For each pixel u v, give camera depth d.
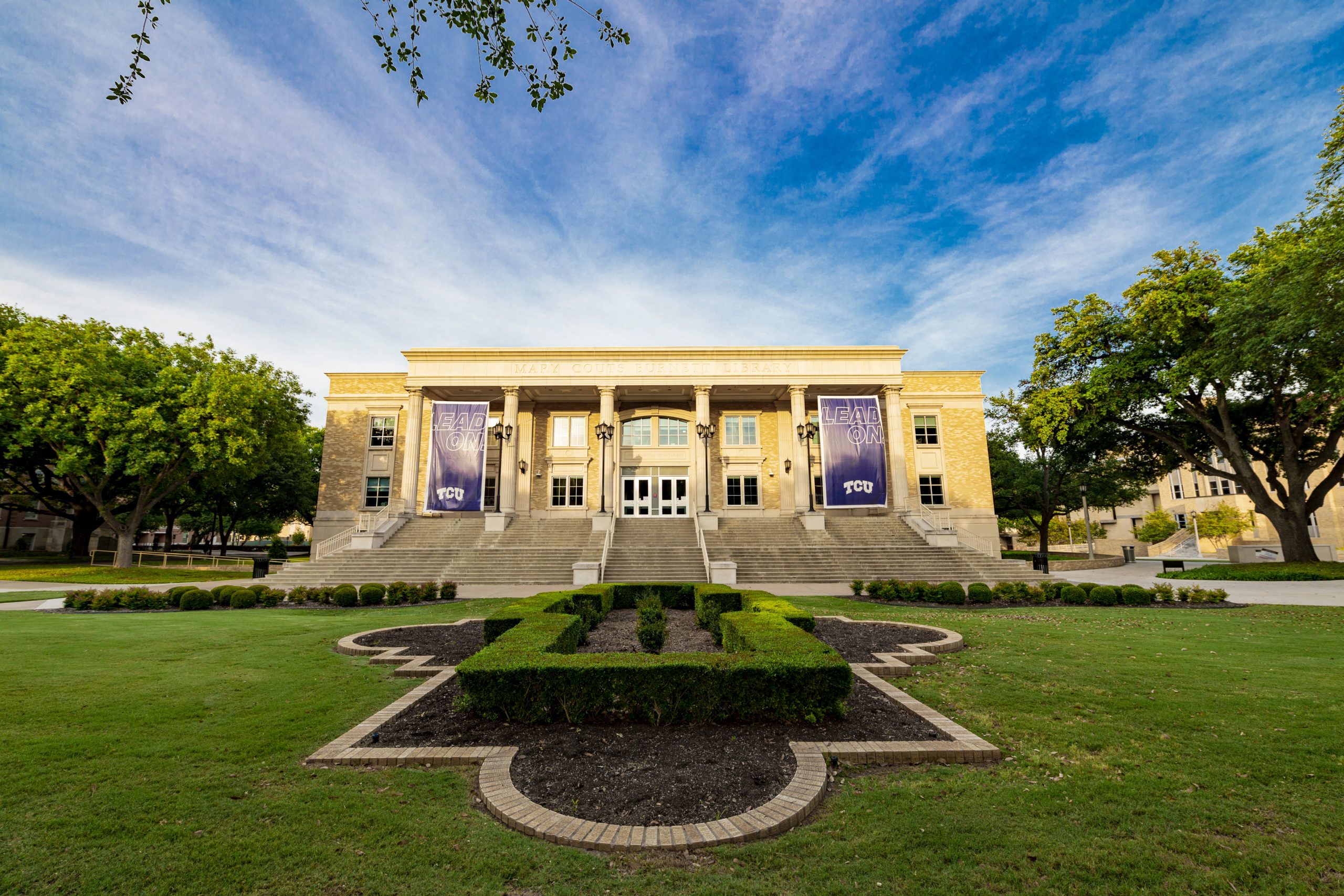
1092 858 3.53
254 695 6.99
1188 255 23.72
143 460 25.92
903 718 6.05
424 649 9.66
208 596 16.25
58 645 10.05
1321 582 21.62
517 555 25.17
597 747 5.27
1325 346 19.02
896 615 14.05
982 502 34.38
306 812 4.16
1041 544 38.16
